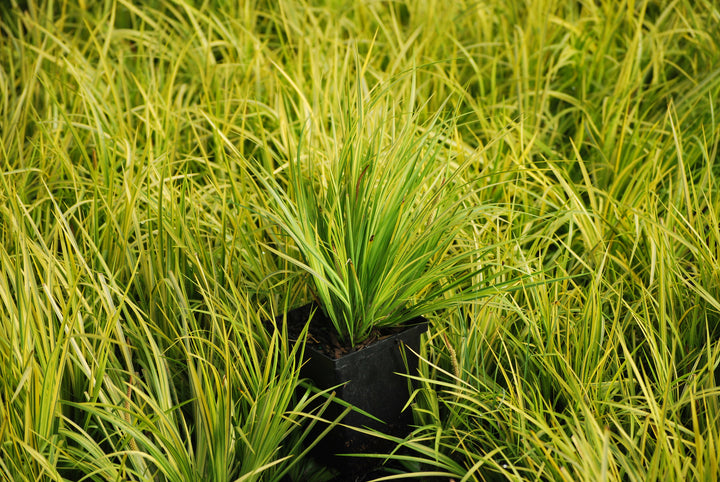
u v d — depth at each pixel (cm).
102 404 185
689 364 234
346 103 237
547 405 208
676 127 321
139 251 246
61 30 410
